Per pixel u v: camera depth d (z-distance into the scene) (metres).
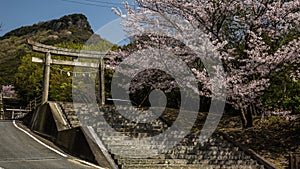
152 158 10.65
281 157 12.02
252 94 12.60
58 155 10.95
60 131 13.25
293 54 11.73
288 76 13.16
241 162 11.32
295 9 12.42
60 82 27.45
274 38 13.07
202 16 13.10
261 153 12.43
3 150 11.23
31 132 15.94
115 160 10.18
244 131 14.54
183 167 10.38
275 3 12.25
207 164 10.93
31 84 34.12
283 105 13.70
